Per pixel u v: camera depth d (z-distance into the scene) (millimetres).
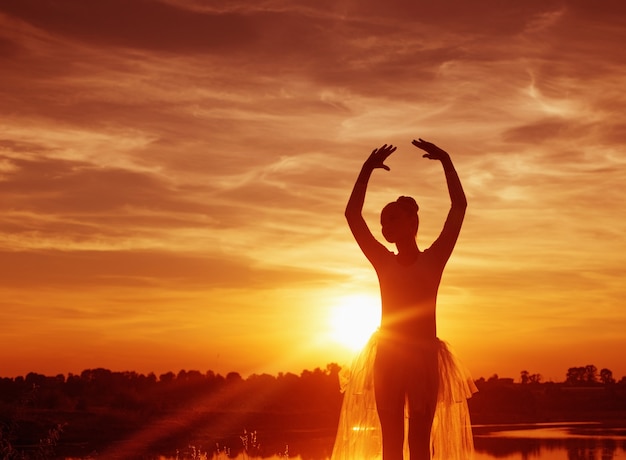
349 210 4773
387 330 4613
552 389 97812
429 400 4504
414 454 4504
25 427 29547
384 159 4840
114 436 38281
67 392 51000
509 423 67188
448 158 4797
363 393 4715
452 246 4664
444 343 4691
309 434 38750
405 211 4660
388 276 4645
